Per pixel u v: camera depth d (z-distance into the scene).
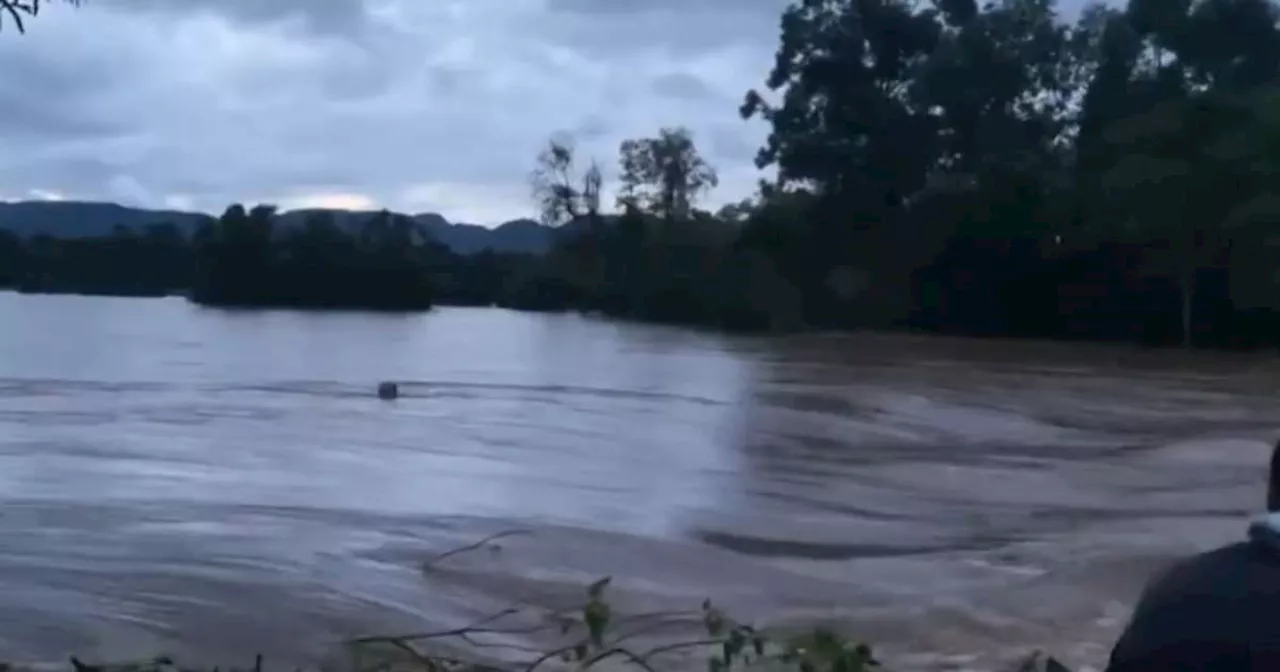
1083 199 66.69
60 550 14.80
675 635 10.78
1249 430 30.38
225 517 17.41
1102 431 30.23
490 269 112.75
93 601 12.18
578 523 17.23
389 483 21.39
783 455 25.83
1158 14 70.19
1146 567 13.72
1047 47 73.31
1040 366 51.47
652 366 51.97
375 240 102.19
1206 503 19.78
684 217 92.12
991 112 73.12
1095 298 67.62
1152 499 20.28
